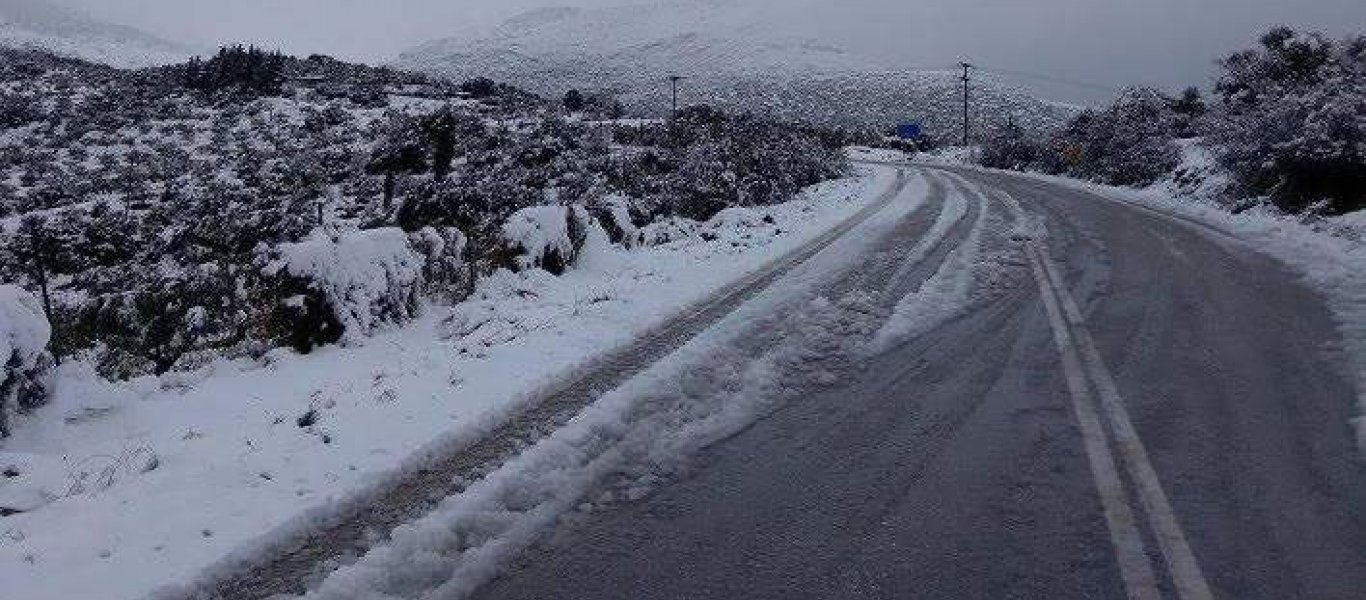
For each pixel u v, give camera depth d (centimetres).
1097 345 715
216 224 1902
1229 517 395
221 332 994
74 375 677
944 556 370
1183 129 2958
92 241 1870
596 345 762
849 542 387
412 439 536
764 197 2247
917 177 3195
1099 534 383
